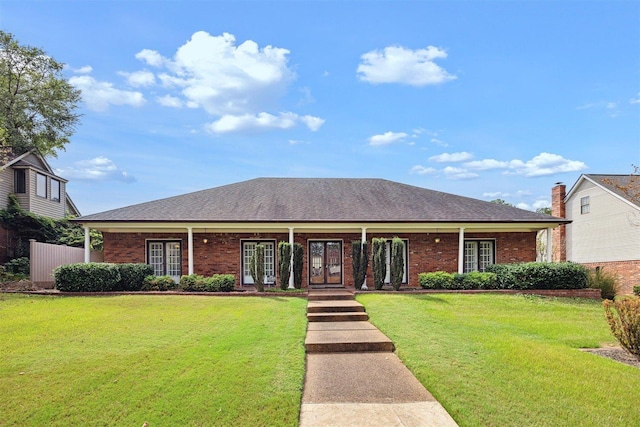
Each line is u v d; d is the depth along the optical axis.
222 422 4.48
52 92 28.95
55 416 4.60
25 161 23.44
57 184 26.30
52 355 6.81
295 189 19.44
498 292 13.95
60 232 23.89
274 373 5.95
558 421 4.52
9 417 4.57
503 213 17.30
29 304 11.77
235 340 7.74
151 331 8.53
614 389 5.44
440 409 4.94
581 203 25.00
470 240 17.80
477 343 7.66
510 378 5.81
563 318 10.66
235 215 16.14
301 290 14.48
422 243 17.50
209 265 16.98
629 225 21.30
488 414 4.69
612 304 7.57
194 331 8.53
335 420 4.64
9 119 26.41
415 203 18.11
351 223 15.84
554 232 26.62
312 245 17.30
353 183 20.66
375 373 6.34
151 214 16.11
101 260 18.56
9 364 6.34
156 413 4.66
